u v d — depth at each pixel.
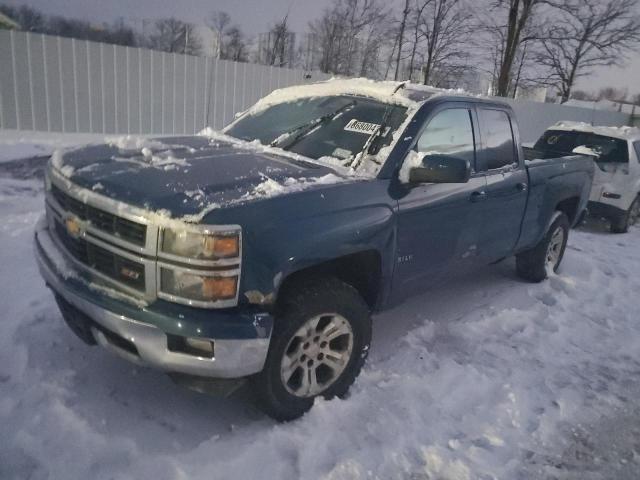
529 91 26.92
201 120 11.30
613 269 6.81
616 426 3.44
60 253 3.09
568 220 6.13
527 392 3.67
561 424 3.39
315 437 2.96
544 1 20.64
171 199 2.61
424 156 3.41
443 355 4.05
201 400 3.24
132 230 2.63
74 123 9.77
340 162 3.55
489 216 4.40
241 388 3.16
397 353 3.98
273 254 2.69
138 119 10.45
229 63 11.37
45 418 2.90
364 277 3.47
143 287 2.65
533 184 4.98
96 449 2.72
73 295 2.80
